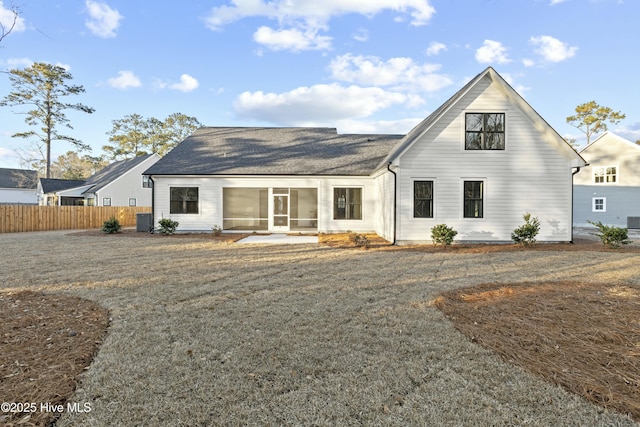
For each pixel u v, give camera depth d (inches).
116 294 231.9
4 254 406.9
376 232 663.1
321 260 374.6
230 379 120.6
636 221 842.8
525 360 134.9
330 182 677.9
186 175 656.4
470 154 512.7
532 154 511.5
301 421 98.8
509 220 512.4
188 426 96.7
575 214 940.6
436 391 114.0
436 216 514.9
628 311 189.6
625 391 113.2
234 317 185.5
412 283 265.6
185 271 310.8
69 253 417.4
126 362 132.7
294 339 155.4
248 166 687.7
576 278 279.1
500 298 218.7
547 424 97.7
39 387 114.5
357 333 162.7
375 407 105.1
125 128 1939.0
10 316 185.2
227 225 692.1
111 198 1273.4
